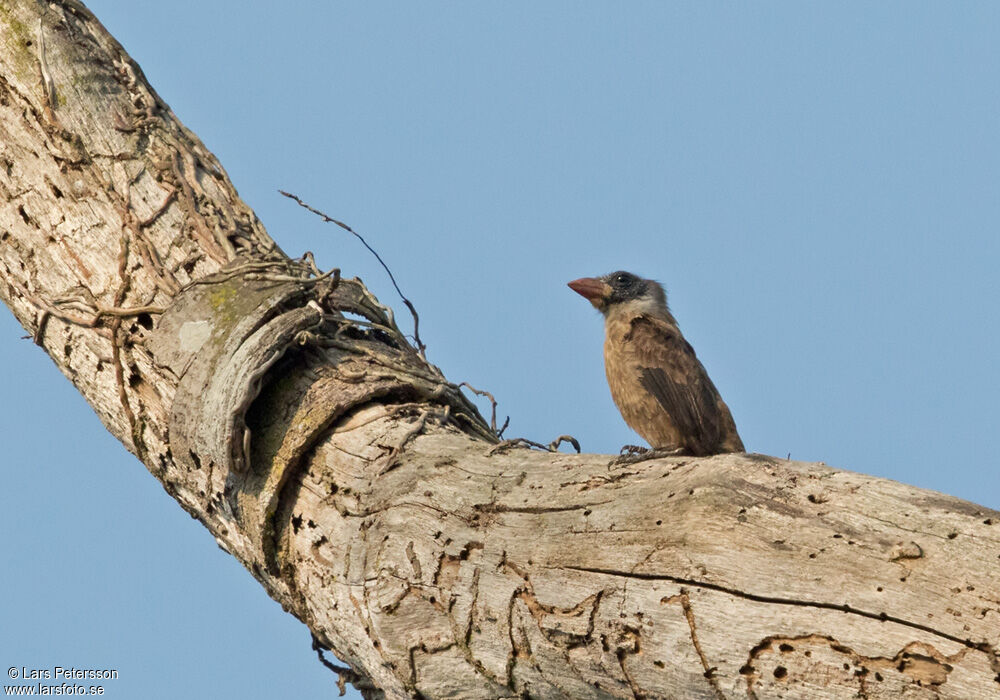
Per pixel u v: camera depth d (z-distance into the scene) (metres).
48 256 12.01
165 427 11.08
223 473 10.42
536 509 8.94
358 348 11.05
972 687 6.86
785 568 7.63
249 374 10.34
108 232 11.91
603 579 8.34
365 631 9.61
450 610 9.06
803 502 7.86
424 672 9.20
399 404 10.65
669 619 8.00
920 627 7.09
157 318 11.26
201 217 11.96
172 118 12.85
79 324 11.66
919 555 7.27
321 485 10.20
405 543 9.37
